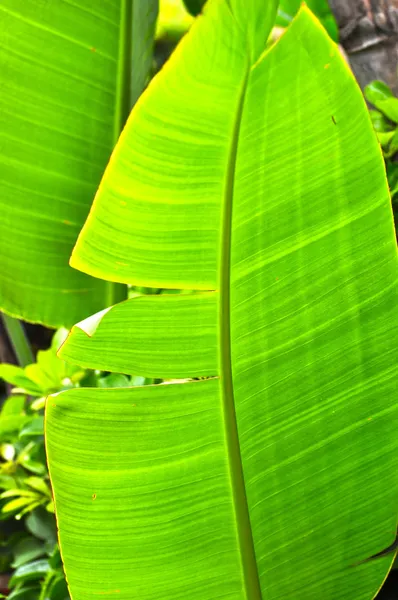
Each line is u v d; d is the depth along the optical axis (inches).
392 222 74.9
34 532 117.2
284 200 74.1
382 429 79.1
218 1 67.8
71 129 93.7
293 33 70.3
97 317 74.8
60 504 78.1
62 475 77.7
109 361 75.9
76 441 77.2
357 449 79.4
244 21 68.6
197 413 77.6
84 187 95.0
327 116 72.3
